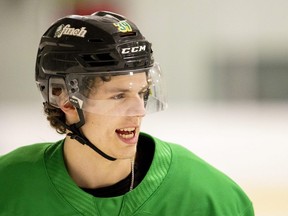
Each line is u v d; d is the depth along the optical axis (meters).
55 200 5.33
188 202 5.39
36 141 15.29
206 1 19.91
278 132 16.22
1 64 19.44
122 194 5.40
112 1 19.17
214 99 20.02
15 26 19.23
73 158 5.38
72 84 5.09
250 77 19.91
